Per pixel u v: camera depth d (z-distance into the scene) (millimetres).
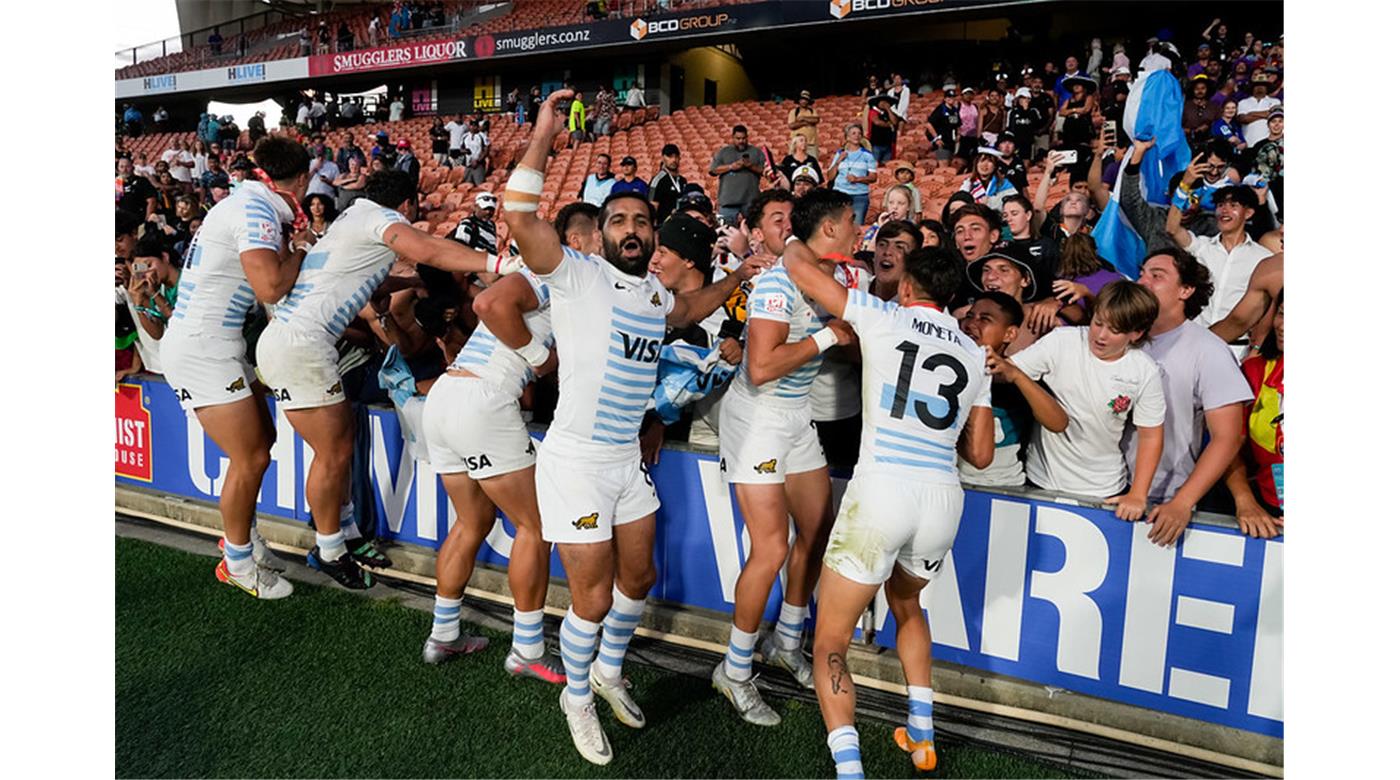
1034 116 9578
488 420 2779
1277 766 2578
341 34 19328
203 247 3379
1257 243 4254
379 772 2531
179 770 2527
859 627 3121
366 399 4105
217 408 3410
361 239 3172
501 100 18406
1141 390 2598
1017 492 2840
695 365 2924
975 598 2938
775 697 2953
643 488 2684
